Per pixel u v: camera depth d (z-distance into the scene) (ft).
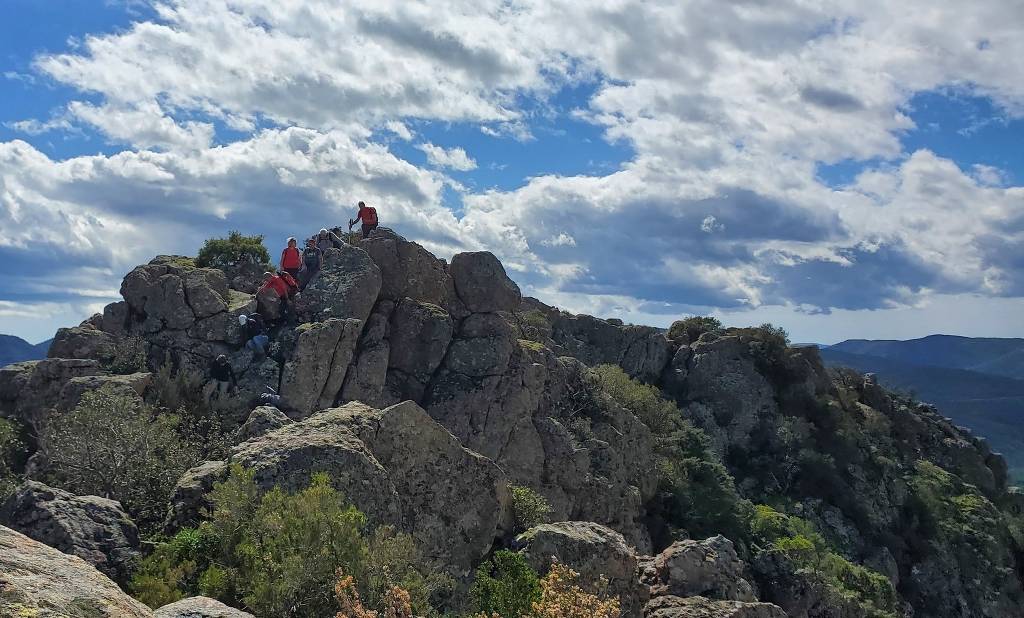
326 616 53.72
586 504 128.77
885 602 153.99
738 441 200.75
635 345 211.20
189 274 128.88
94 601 30.63
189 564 59.62
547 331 188.14
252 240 149.89
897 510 202.28
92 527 61.98
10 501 63.21
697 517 148.05
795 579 124.67
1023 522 228.84
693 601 78.07
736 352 213.05
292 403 112.88
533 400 131.85
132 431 87.61
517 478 123.95
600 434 143.74
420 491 81.35
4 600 27.78
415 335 130.31
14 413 112.47
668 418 176.65
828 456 196.85
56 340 121.49
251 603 53.42
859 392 249.14
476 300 139.33
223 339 120.78
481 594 60.23
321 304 126.93
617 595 76.89
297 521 57.00
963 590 190.19
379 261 136.15
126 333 125.49
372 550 59.47
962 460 243.60
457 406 125.29
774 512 164.25
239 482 65.05
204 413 109.50
